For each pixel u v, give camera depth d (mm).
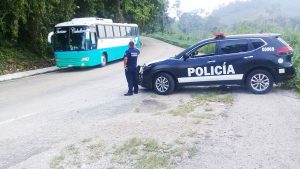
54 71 23984
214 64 12250
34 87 16484
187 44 41875
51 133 8453
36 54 28375
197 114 9578
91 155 6887
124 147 7191
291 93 12047
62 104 11859
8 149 7457
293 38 23016
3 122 9750
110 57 26953
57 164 6520
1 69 22953
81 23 23516
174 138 7645
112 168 6242
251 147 6992
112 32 27531
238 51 12141
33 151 7270
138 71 13000
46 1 26500
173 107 10672
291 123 8461
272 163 6219
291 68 11883
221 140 7441
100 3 39219
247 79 12094
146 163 6324
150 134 7973
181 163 6332
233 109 10023
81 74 21156
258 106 10258
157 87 12789
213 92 12602
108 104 11500
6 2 24094
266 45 11961
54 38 23891
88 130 8539
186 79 12547
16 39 26875
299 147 6914
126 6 46375
